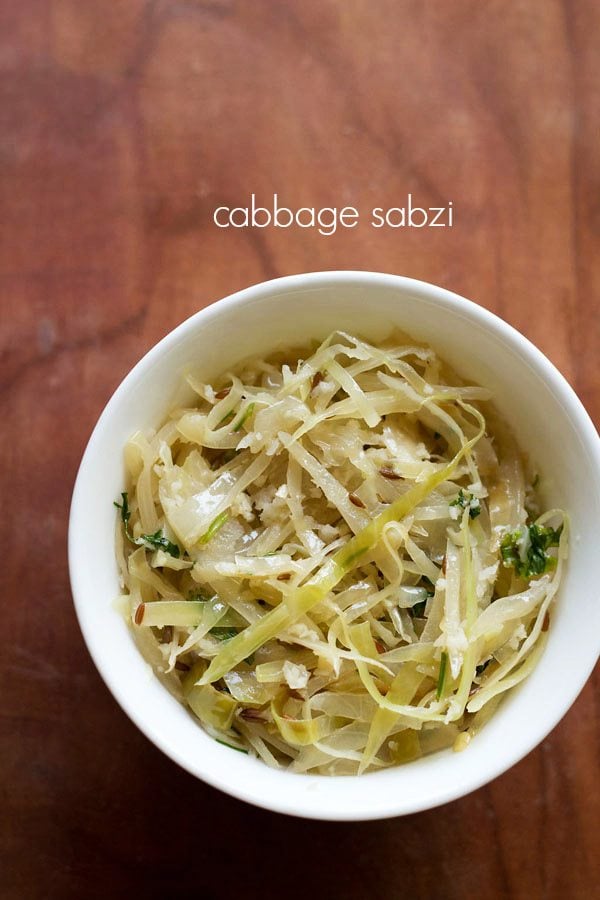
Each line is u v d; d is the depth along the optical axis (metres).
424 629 0.30
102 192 0.35
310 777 0.29
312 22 0.36
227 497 0.30
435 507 0.30
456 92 0.36
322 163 0.36
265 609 0.30
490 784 0.34
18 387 0.35
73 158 0.36
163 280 0.35
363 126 0.36
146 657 0.30
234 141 0.36
